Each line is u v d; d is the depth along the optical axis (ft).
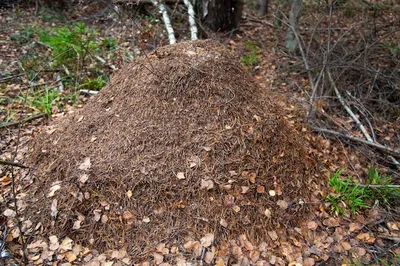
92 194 9.17
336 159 12.21
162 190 9.15
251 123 10.21
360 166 12.05
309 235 9.59
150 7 20.95
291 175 10.28
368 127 13.76
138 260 8.47
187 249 8.64
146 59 11.35
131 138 9.78
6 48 17.35
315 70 16.16
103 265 8.35
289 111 13.64
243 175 9.54
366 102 14.62
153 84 10.37
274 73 16.98
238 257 8.64
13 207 9.67
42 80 15.16
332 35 19.79
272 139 10.31
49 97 13.88
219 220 9.02
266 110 10.91
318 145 12.48
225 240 8.89
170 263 8.42
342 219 10.16
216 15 19.92
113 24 19.70
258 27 22.15
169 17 19.69
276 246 9.10
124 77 11.37
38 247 8.72
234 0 19.83
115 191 9.16
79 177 9.36
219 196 9.24
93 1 21.36
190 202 9.14
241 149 9.76
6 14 20.94
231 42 19.47
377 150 12.76
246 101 10.62
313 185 10.70
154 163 9.39
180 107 10.05
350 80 15.79
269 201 9.61
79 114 11.42
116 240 8.79
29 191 9.99
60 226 8.96
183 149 9.57
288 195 9.98
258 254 8.75
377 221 10.22
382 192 10.83
